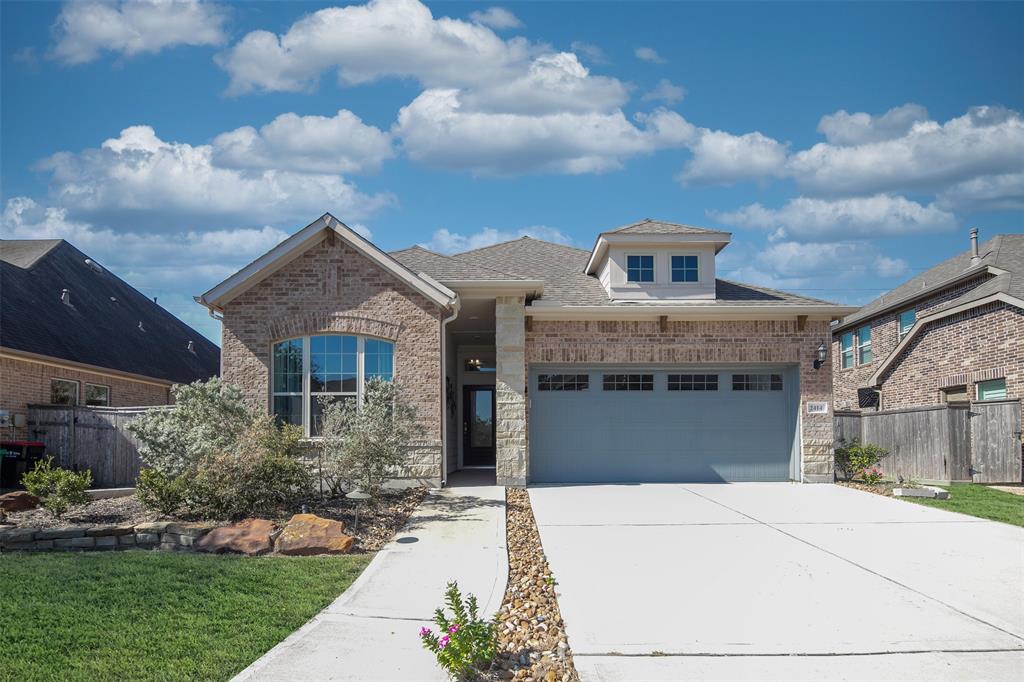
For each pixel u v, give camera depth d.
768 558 9.22
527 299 16.52
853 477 16.97
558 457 16.34
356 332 14.81
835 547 9.80
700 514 12.16
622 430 16.45
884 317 26.86
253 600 7.30
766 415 16.67
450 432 19.50
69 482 10.78
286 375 14.90
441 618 5.88
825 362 16.31
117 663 5.73
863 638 6.51
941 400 22.20
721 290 17.92
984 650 6.27
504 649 6.30
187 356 29.58
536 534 10.66
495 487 15.07
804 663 5.99
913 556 9.34
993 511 12.59
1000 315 19.47
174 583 7.73
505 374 15.52
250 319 14.81
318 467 12.91
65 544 9.37
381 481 12.40
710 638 6.52
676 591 7.88
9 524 10.24
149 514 10.94
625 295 17.00
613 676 5.74
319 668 5.77
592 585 8.12
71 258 26.39
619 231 17.20
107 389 22.16
